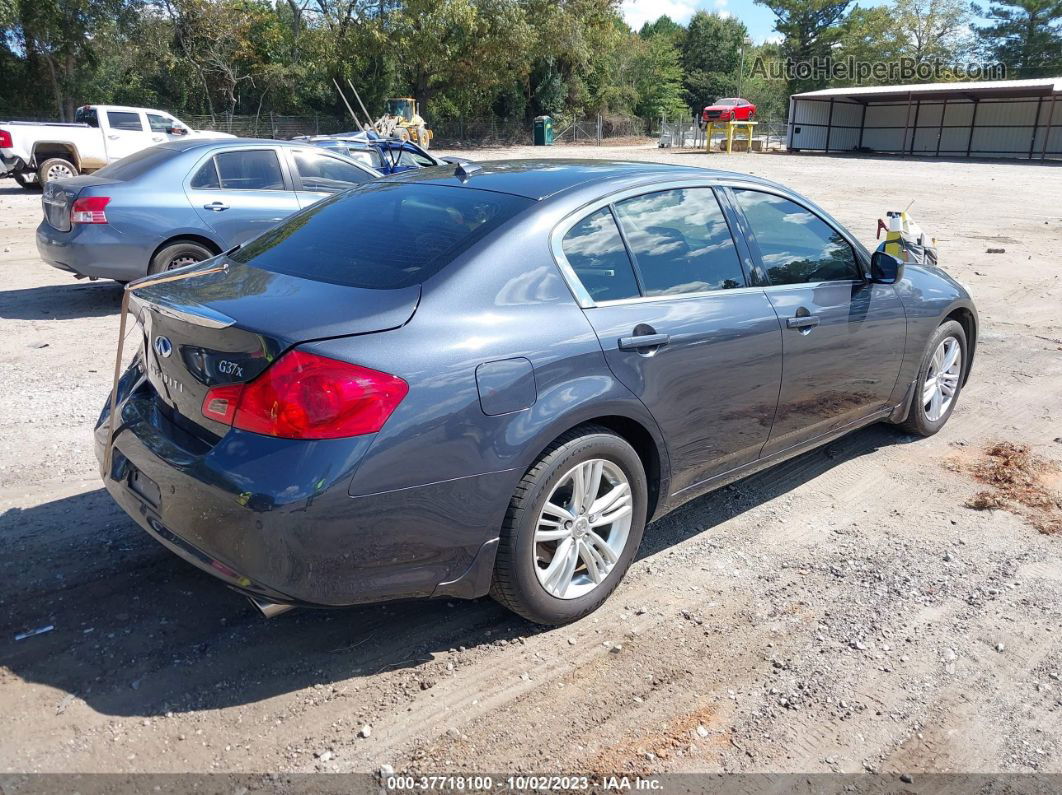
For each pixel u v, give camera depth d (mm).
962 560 3938
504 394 2887
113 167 8406
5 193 19734
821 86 74688
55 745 2631
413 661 3105
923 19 72875
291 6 46188
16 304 8648
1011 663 3188
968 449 5324
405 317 2811
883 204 20172
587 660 3143
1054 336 8281
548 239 3217
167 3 42344
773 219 4137
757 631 3350
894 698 2980
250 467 2602
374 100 45000
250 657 3094
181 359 2891
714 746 2736
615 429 3430
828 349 4203
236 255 3613
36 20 36438
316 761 2609
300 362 2604
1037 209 19453
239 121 42844
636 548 3502
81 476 4520
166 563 3682
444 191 3582
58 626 3217
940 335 5152
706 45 87938
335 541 2637
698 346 3518
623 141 57344
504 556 3023
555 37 46844
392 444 2662
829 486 4746
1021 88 41719
